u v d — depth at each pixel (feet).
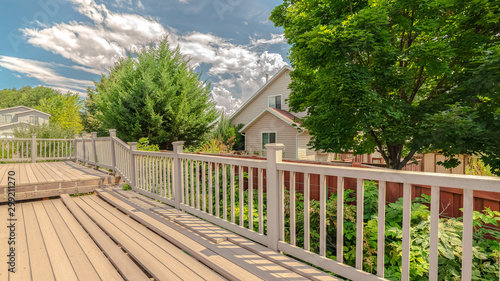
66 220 12.24
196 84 50.39
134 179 17.29
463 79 14.96
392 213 8.80
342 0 16.39
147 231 10.46
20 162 30.53
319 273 6.54
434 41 14.17
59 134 38.55
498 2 13.07
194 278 6.71
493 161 12.83
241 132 58.13
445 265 6.90
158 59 50.06
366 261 7.91
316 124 18.31
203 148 44.68
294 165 7.43
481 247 7.16
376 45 14.23
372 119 14.51
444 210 8.93
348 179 11.71
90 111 97.91
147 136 43.60
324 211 6.84
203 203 11.18
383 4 14.66
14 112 119.44
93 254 8.51
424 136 14.14
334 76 15.29
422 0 13.85
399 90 18.04
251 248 8.16
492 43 14.65
